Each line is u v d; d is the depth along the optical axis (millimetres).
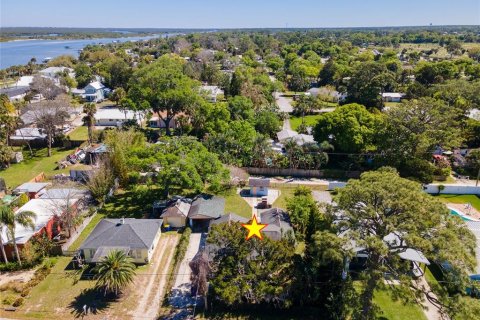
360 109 66438
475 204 54156
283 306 32188
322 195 52062
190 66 141750
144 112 88312
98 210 50688
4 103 91188
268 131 80562
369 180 31500
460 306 25547
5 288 35531
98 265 34375
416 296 28594
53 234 44469
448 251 25234
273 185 59562
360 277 29203
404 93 116562
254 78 117125
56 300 34094
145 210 50844
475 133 72375
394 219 28016
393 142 59531
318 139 67938
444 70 123250
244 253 32062
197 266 34188
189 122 85688
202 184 48312
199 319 31922
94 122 84125
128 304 33688
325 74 140500
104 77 136000
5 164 65688
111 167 56969
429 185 57844
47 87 109875
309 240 36344
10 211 36656
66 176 59156
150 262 39906
